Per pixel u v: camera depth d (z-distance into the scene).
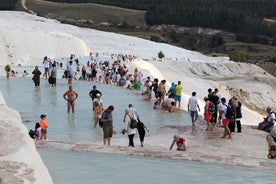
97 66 52.41
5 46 50.59
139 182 8.70
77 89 31.30
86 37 108.06
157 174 9.41
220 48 194.00
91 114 21.95
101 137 17.27
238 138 17.92
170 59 105.25
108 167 9.73
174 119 21.83
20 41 54.72
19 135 8.23
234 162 10.71
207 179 9.22
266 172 9.97
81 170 9.38
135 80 34.09
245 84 93.25
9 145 7.82
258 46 194.38
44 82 34.19
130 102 26.75
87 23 198.12
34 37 59.94
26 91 28.80
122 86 35.44
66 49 69.94
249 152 15.81
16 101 24.77
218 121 21.50
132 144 15.44
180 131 19.09
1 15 111.81
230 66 115.12
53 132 17.88
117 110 23.72
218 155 11.34
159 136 18.08
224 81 94.56
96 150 11.33
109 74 37.53
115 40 112.75
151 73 59.06
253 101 81.81
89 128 18.83
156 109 24.59
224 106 17.91
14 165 7.04
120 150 11.45
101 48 100.75
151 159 10.75
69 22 195.25
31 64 52.00
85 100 26.39
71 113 22.00
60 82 35.06
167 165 10.22
